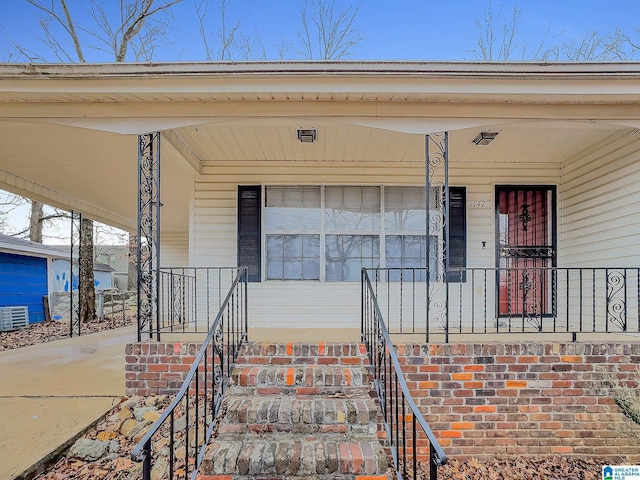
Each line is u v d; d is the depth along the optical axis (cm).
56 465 296
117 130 388
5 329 1073
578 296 570
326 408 317
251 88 360
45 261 1316
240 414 314
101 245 2275
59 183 695
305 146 530
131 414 360
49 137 461
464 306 594
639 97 369
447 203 402
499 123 391
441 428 388
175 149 474
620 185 486
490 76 353
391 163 604
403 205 605
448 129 392
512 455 388
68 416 344
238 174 600
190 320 600
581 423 390
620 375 395
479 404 390
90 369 472
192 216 597
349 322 589
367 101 385
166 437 333
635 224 464
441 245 534
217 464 275
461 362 391
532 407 391
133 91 360
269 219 598
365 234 600
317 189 602
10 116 379
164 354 394
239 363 393
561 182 606
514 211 609
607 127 414
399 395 386
